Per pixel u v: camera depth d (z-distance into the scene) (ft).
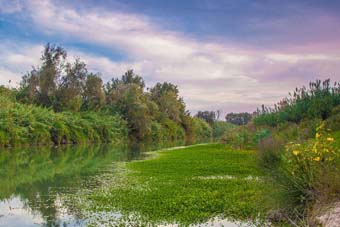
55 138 191.11
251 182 59.16
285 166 38.99
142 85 344.69
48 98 229.04
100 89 254.06
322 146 35.76
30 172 82.64
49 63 229.45
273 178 40.14
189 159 106.63
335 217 30.32
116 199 49.62
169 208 43.37
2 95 189.16
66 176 75.72
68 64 235.81
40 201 50.60
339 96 115.24
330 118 100.78
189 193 51.60
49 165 97.14
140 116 264.93
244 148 135.85
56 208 46.09
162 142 270.46
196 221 37.88
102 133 232.12
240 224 36.40
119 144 225.76
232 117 595.88
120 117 254.47
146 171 80.74
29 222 40.04
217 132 452.35
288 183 36.58
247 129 157.99
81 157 123.75
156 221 38.27
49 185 64.28
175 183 61.41
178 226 36.50
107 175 76.23
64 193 56.34
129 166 92.94
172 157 117.50
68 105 229.04
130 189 57.26
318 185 34.50
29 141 175.63
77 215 42.11
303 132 95.81
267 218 37.22
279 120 137.18
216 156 113.80
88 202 48.75
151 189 56.34
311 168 35.37
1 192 57.93
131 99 265.34
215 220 38.04
